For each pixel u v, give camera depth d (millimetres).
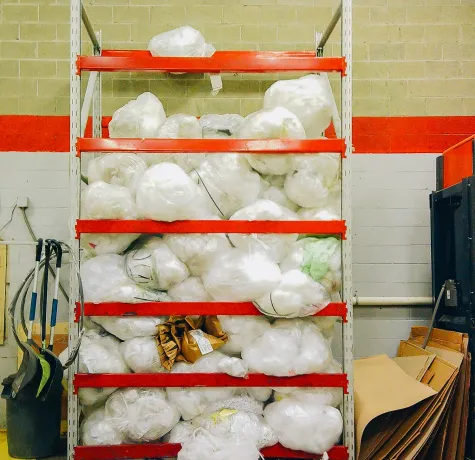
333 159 2828
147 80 3848
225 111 3861
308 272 2684
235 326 2670
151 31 3863
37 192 3768
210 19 3881
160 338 2646
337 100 3914
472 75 3928
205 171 2770
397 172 3893
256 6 3900
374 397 2869
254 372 2629
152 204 2586
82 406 2799
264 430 2570
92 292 2643
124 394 2621
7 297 3699
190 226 2643
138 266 2650
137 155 2867
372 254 3873
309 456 2615
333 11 3910
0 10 3846
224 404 2646
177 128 2887
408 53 3938
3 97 3812
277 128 2688
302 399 2645
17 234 3738
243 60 2738
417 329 3729
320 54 3658
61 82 3838
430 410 2883
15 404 3027
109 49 3836
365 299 3797
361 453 2770
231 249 2695
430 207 3697
